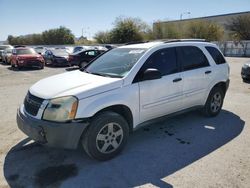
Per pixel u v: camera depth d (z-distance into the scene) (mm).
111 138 3818
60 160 3848
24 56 17234
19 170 3572
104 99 3652
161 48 4586
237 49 34438
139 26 43781
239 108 6590
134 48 4688
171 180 3314
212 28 42031
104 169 3592
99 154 3719
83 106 3484
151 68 4277
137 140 4570
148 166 3668
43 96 3584
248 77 10695
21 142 4504
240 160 3811
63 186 3201
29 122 3549
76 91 3539
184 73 4809
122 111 4082
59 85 3842
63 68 17875
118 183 3262
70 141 3439
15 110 6535
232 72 14516
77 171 3543
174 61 4715
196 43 5289
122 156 3963
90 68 4805
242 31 41531
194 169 3574
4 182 3281
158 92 4348
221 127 5184
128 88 3930
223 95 5945
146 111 4250
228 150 4145
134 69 4090
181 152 4094
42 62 17750
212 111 5719
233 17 48688
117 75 4129
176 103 4746
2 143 4469
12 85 10547
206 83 5320
